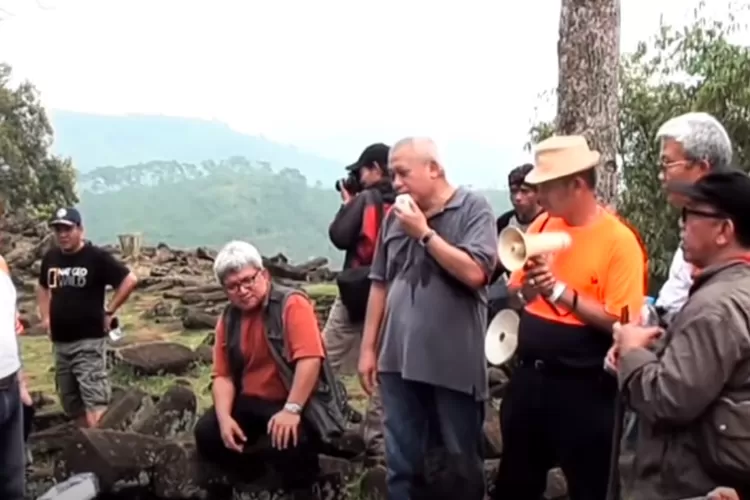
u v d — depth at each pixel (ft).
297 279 46.09
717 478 9.06
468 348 13.44
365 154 18.57
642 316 11.65
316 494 15.88
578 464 12.39
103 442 15.64
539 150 12.28
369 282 18.10
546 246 11.73
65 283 21.59
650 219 30.66
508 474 13.08
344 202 19.12
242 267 15.05
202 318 34.73
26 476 16.12
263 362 15.34
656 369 9.20
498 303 16.03
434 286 13.47
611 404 12.14
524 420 12.69
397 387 13.80
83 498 11.97
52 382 26.68
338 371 18.79
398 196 13.55
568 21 23.35
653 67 32.99
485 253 13.24
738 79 30.83
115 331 22.67
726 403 8.91
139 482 15.57
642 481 9.64
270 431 14.98
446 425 13.53
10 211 68.33
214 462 15.74
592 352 12.08
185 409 18.13
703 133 11.51
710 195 9.14
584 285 12.03
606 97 23.21
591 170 12.13
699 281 9.29
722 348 8.80
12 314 13.69
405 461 13.79
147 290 43.45
